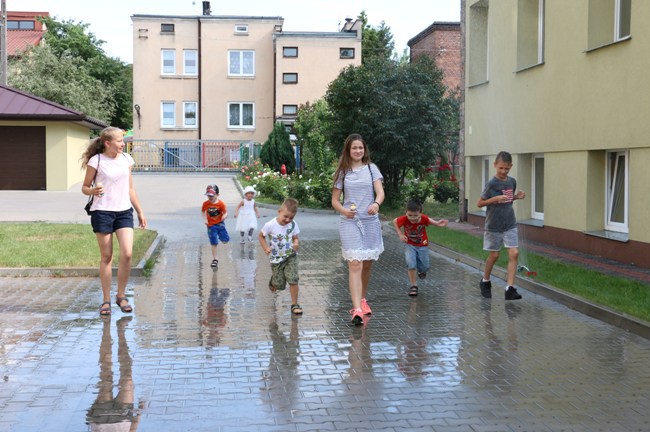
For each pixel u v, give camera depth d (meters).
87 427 4.82
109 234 8.35
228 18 45.59
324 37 45.22
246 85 46.00
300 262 12.90
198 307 8.80
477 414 5.12
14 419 4.96
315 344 7.07
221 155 44.47
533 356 6.70
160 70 45.56
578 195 13.90
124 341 7.11
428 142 25.80
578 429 4.85
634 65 11.88
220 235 12.52
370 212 7.86
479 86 19.14
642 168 11.77
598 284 9.87
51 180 29.41
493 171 19.22
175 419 4.97
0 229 15.79
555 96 14.71
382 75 25.92
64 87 44.97
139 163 44.09
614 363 6.48
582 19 13.55
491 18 18.09
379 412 5.14
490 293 9.72
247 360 6.48
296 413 5.11
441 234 16.61
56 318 8.09
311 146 37.00
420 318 8.33
